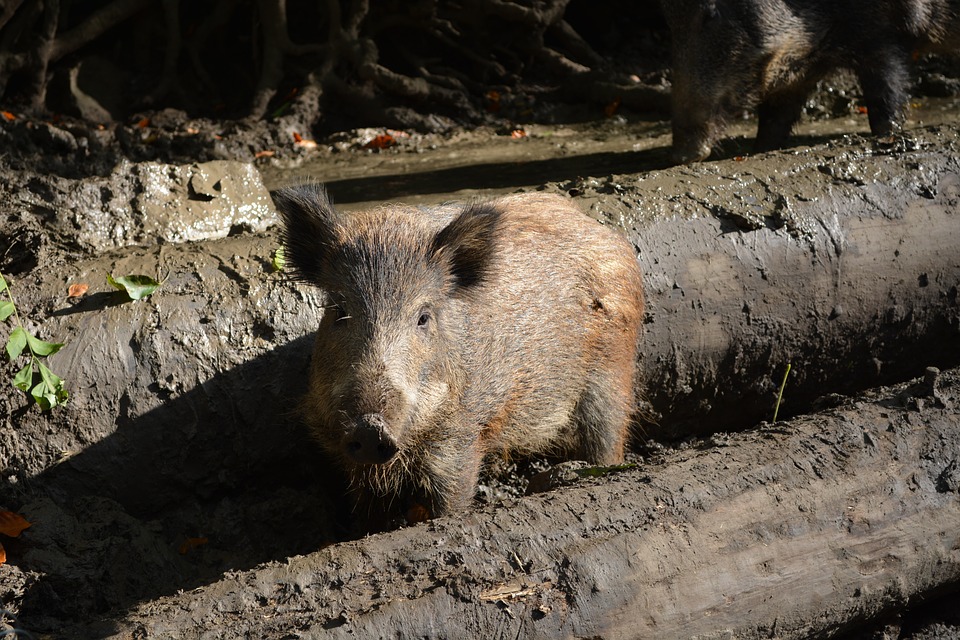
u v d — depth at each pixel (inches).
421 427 241.0
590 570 199.2
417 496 272.5
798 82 480.7
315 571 195.6
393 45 684.1
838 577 221.6
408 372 227.1
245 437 273.1
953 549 235.3
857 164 362.3
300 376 275.9
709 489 219.3
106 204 320.2
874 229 350.9
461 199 422.3
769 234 338.0
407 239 244.5
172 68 633.0
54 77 614.9
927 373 258.2
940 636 244.2
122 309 270.8
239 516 272.7
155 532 263.3
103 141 571.2
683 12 461.1
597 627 197.2
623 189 338.6
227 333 272.8
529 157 524.4
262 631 183.2
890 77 470.3
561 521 207.5
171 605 191.6
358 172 506.6
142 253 291.9
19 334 251.6
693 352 333.7
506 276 265.1
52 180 319.9
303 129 607.8
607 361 296.5
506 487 301.0
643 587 201.6
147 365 264.5
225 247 295.6
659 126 601.9
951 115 553.3
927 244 357.7
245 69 671.8
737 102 469.4
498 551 199.8
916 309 362.0
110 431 260.1
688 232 330.3
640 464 244.1
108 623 191.0
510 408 272.5
